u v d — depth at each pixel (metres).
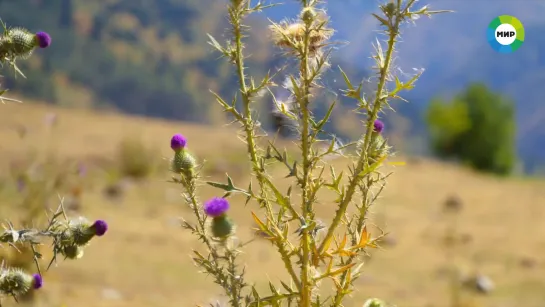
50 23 90.25
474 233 11.23
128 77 92.38
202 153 16.81
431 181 16.61
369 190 2.45
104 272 6.89
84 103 80.44
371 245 2.29
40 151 14.05
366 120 2.18
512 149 34.88
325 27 2.17
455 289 7.43
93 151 15.66
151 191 12.03
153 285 6.70
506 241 10.71
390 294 7.12
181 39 111.62
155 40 106.19
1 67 2.43
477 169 34.59
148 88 92.69
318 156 2.18
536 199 15.18
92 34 96.50
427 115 35.06
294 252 2.27
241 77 2.24
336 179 2.22
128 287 6.54
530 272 8.85
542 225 12.25
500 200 14.81
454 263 9.04
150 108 91.00
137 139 18.05
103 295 6.05
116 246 8.05
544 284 8.29
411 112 82.56
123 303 5.95
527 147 187.75
